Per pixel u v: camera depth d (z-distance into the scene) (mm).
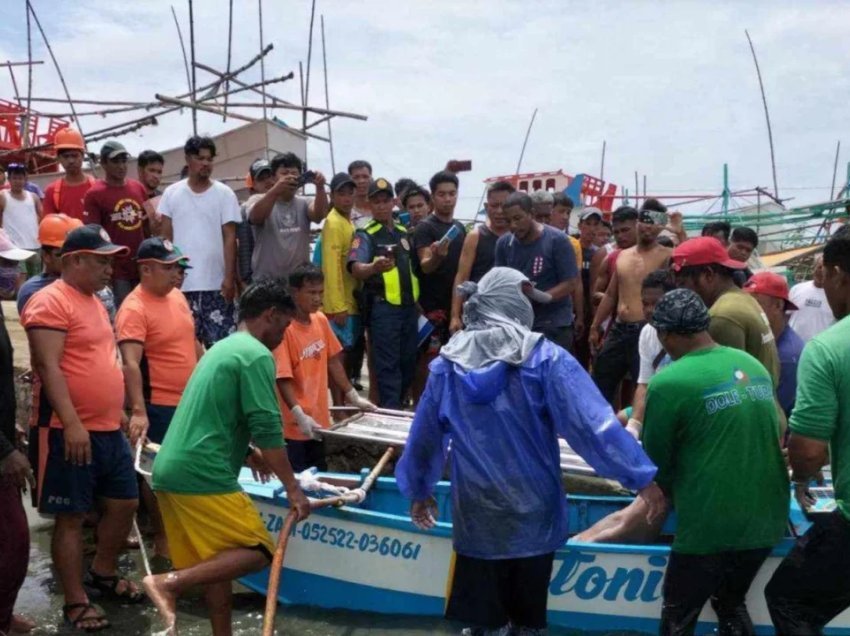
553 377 3375
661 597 4289
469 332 3584
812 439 3264
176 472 3793
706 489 3578
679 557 3703
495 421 3414
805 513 3502
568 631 4383
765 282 5367
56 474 4387
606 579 4324
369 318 7137
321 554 4699
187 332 5395
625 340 6977
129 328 5102
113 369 4582
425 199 8648
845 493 3258
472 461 3420
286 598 4797
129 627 4477
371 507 5305
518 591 3553
